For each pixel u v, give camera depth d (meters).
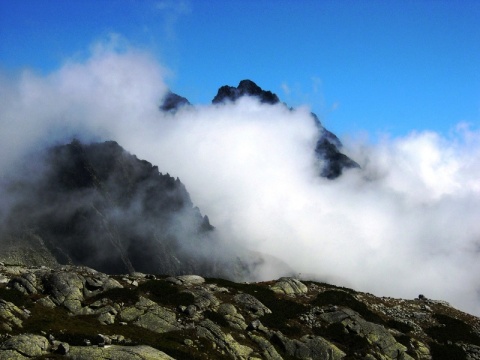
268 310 60.69
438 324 65.75
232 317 56.19
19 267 59.75
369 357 53.31
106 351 38.66
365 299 72.81
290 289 71.06
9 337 38.00
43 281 53.47
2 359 34.62
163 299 56.88
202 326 51.59
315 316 61.44
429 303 76.12
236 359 47.62
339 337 56.56
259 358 48.91
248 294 63.94
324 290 74.25
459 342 60.91
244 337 52.62
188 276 70.88
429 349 58.50
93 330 44.62
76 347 38.69
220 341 49.59
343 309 62.62
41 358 36.03
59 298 50.94
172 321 51.62
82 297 52.62
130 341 43.22
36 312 45.38
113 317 49.97
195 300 58.06
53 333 40.94
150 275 69.00
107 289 55.78
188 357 43.25
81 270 60.97
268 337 54.47
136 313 51.81
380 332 58.25
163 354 40.75
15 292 48.94
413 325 64.38
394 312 68.44
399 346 56.41
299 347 52.97
